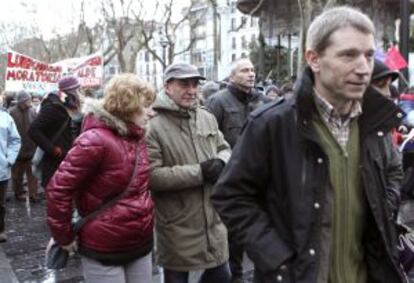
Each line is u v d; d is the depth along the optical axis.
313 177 2.12
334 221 2.15
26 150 9.92
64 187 3.16
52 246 3.43
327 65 2.08
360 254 2.24
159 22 32.00
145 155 3.40
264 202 2.27
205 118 4.03
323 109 2.18
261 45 17.39
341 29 2.04
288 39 16.39
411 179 4.12
